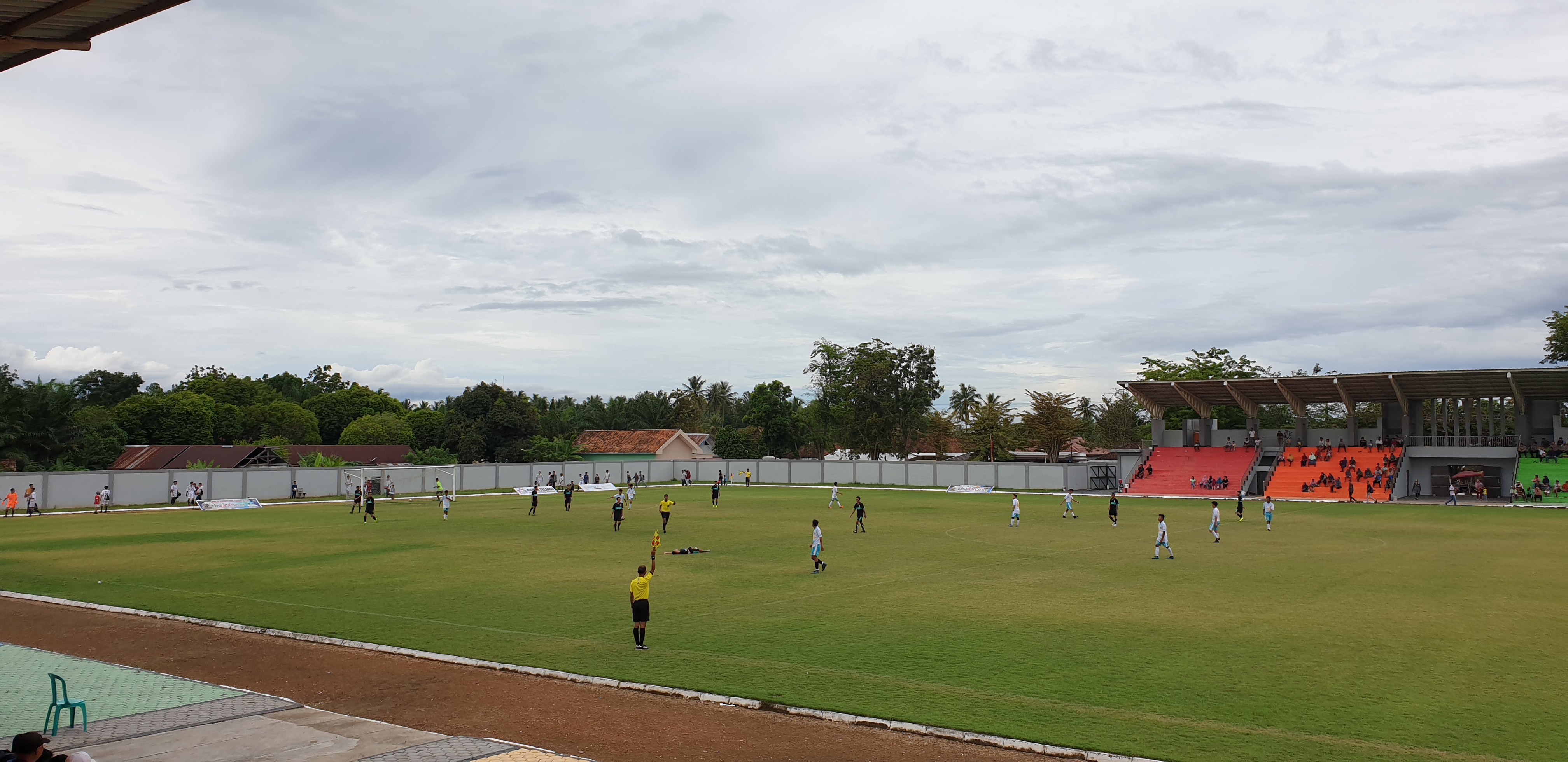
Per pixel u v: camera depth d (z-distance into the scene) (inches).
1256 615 868.0
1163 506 2496.3
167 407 3951.8
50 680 644.7
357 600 967.0
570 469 3644.2
